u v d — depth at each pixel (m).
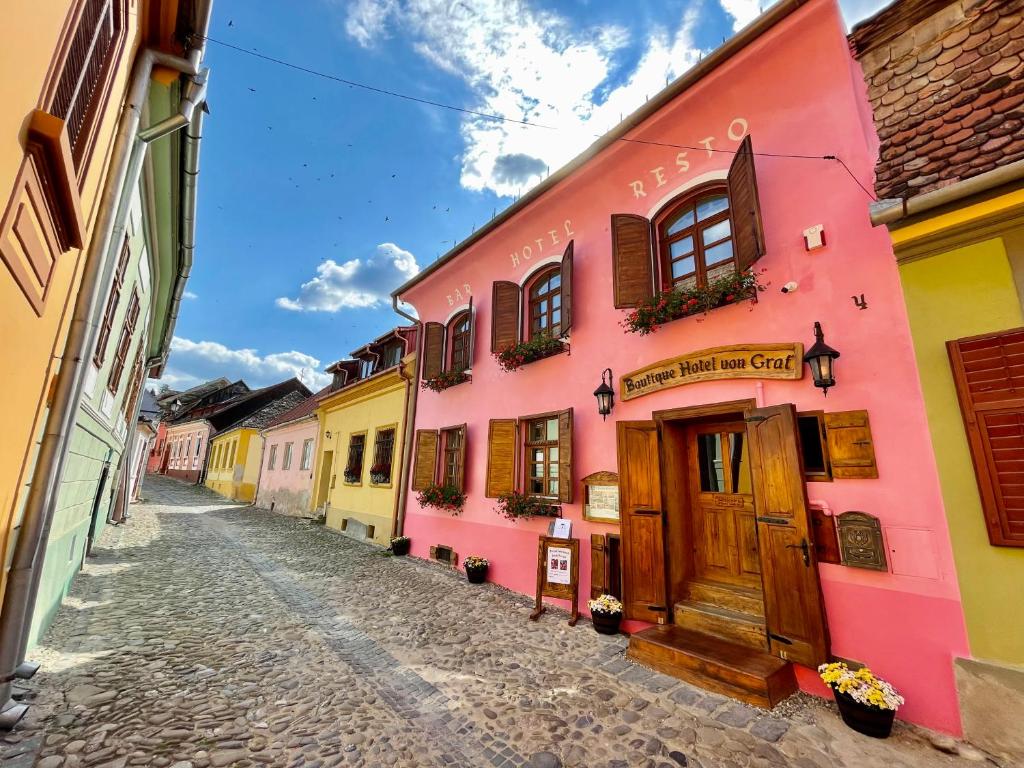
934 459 3.72
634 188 6.64
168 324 10.87
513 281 8.74
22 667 3.85
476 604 6.78
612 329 6.64
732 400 5.08
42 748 3.05
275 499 20.44
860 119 4.61
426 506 10.22
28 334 2.65
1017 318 3.45
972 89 3.87
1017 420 3.37
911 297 3.95
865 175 4.46
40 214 2.42
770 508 4.49
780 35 4.91
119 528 12.28
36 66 1.97
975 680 3.35
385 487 11.92
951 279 3.76
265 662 4.67
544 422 7.70
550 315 8.02
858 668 3.88
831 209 4.64
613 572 6.03
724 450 5.51
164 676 4.23
